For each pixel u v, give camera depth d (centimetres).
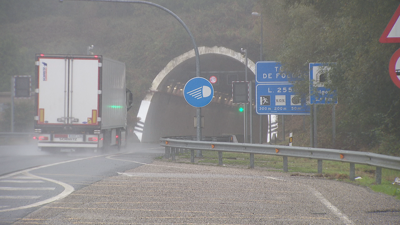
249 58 13338
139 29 17500
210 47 13475
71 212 1667
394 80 1206
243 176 2841
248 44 13412
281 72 5534
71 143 4772
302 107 5466
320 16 5162
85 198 1962
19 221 1515
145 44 15912
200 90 4369
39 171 2998
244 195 2070
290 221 1534
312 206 1809
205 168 3344
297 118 11288
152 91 13438
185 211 1692
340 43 4578
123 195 2042
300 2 5150
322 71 4691
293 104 5494
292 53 5506
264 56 12269
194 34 14550
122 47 16475
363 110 4378
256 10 12150
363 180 2708
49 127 4772
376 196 2083
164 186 2327
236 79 12200
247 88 8044
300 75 5503
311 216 1617
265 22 10369
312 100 4747
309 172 3203
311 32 5694
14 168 3191
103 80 4878
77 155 4706
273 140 8756
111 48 16812
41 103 4756
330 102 4728
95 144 4778
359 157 2691
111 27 18275
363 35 3928
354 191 2239
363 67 3803
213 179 2644
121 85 5872
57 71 4772
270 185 2417
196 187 2305
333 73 4506
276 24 8294
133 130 12875
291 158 4675
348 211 1714
